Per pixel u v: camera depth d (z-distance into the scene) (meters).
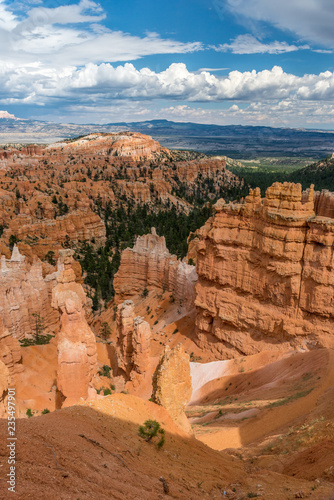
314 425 26.75
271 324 51.09
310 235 47.38
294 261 48.56
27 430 14.13
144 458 17.36
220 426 34.41
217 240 56.97
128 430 19.66
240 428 32.56
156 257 84.31
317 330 47.41
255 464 23.92
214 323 59.69
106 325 77.44
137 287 87.81
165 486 14.70
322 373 37.94
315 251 47.25
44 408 38.97
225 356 57.44
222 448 30.05
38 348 51.91
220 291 58.22
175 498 14.18
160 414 24.02
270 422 32.31
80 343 38.91
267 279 51.97
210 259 58.78
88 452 14.74
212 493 16.77
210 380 53.44
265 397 39.03
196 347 62.91
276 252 49.28
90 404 20.69
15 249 74.00
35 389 42.66
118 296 89.12
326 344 46.38
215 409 41.94
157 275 84.19
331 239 45.62
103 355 61.19
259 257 52.75
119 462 15.31
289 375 43.09
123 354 52.53
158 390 26.67
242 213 55.56
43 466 11.95
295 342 49.09
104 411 20.44
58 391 42.12
